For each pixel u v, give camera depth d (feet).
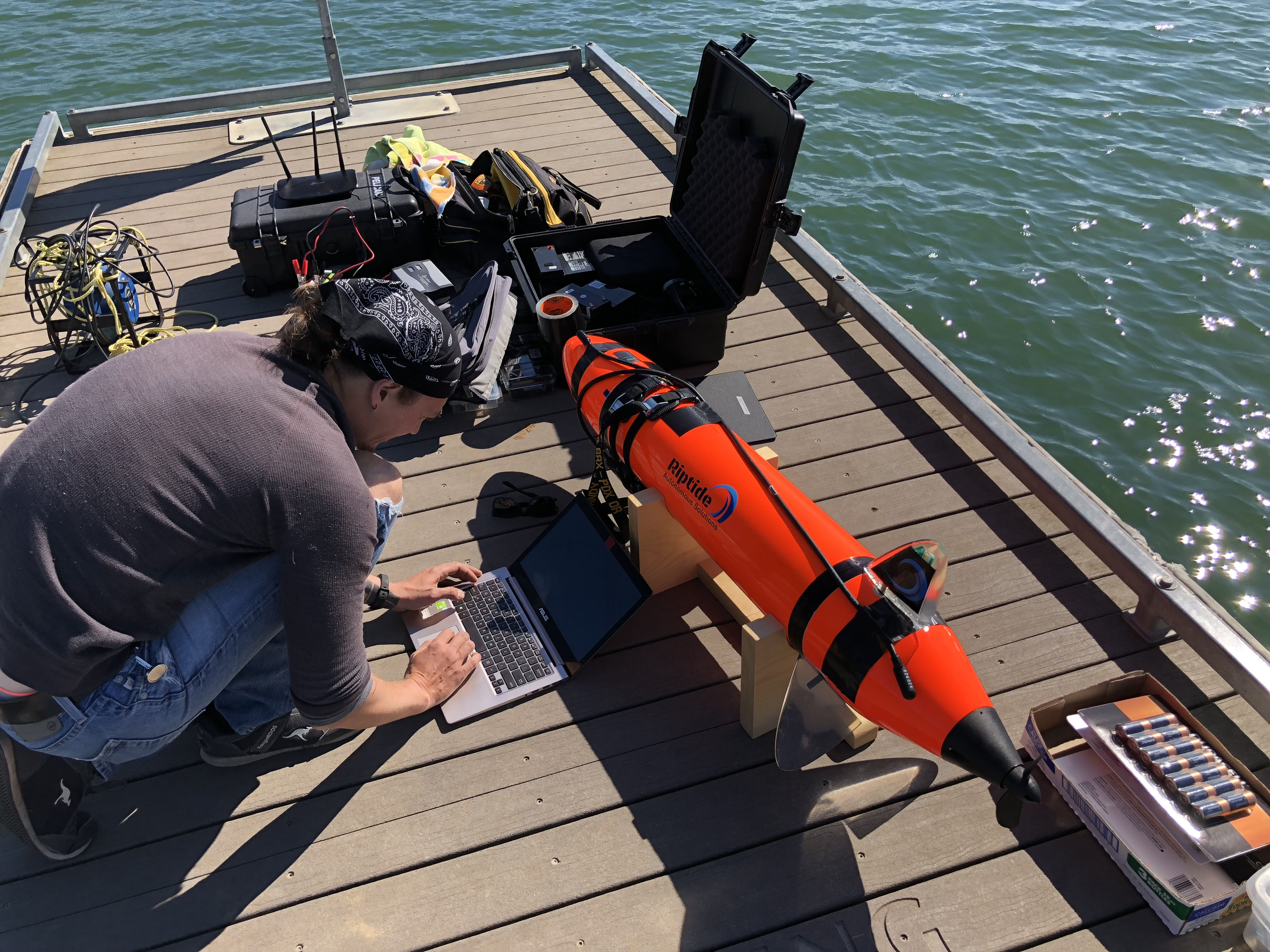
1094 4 34.22
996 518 8.23
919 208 21.40
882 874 5.64
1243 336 17.63
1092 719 6.07
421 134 13.85
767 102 8.59
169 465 4.00
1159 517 14.43
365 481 5.91
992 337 17.84
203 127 16.78
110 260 10.00
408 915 5.44
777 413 9.52
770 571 5.79
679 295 9.75
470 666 6.63
